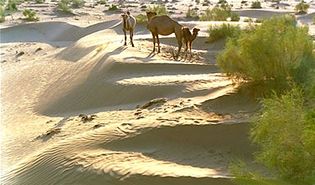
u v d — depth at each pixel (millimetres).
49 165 12328
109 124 15008
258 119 9109
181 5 79750
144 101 17141
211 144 11938
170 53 23422
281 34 15133
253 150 11367
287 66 14281
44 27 50812
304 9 56438
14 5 68250
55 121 17703
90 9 69875
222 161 11234
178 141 12195
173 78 18438
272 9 63219
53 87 22719
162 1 90062
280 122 7680
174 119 13227
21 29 51000
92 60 24031
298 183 7473
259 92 14328
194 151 11789
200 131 12250
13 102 22000
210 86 16531
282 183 7520
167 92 17141
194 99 15719
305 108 8414
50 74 25688
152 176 10305
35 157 13234
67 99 20000
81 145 12734
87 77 21359
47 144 14945
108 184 10539
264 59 14367
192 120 13031
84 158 11930
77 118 16922
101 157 11805
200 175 10070
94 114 16953
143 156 11727
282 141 7586
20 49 40781
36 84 24219
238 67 15227
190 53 22781
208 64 20406
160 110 15180
